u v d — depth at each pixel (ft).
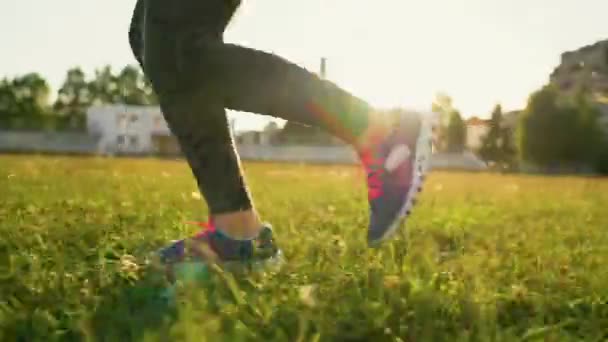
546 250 10.69
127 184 27.17
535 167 154.20
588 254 10.39
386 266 8.14
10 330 5.52
